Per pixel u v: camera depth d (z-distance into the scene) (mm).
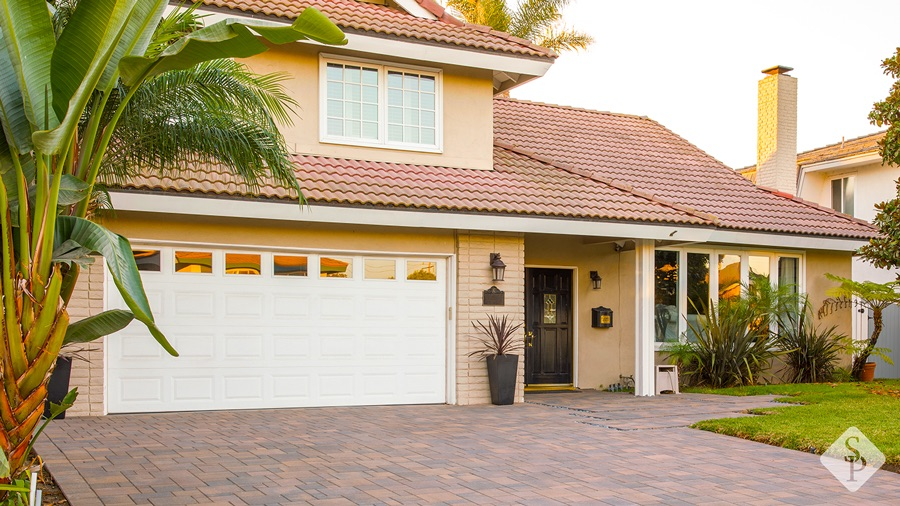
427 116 15242
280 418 11922
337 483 7617
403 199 13062
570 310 17297
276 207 12250
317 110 14328
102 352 11859
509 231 14180
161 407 12344
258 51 5910
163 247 12445
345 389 13508
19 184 5961
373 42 14180
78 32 5680
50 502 6891
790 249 18953
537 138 18750
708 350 17078
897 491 7574
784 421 11078
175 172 11875
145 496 6984
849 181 26938
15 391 5891
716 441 10180
